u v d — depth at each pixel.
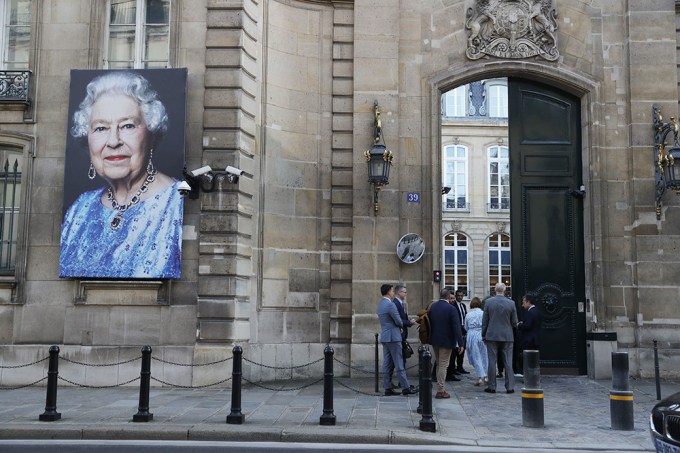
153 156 13.84
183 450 8.48
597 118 15.78
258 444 8.85
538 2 16.05
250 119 14.46
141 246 13.64
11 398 12.05
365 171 15.42
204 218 13.69
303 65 15.66
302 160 15.44
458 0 16.09
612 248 15.45
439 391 12.32
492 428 9.76
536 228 16.02
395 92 15.65
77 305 13.76
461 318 16.28
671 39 15.81
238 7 14.24
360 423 9.83
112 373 13.48
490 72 15.97
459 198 39.50
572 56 15.98
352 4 15.94
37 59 14.50
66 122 14.33
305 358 14.88
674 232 15.30
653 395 12.93
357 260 15.13
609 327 15.24
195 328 13.52
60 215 14.09
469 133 39.81
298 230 15.22
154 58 14.63
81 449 8.52
